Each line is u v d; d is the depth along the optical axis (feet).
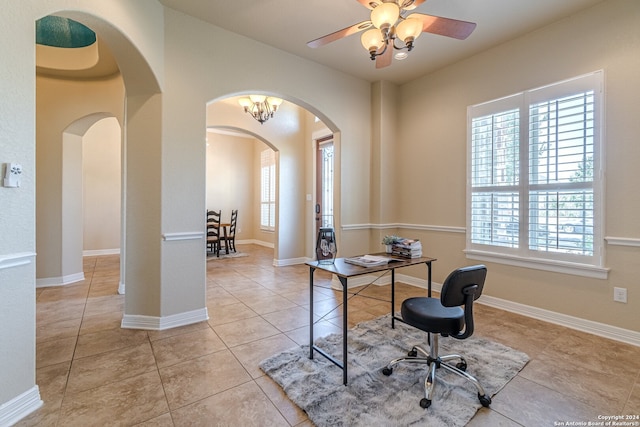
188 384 6.21
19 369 5.20
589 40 8.63
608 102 8.30
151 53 8.31
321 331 8.84
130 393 5.91
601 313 8.52
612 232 8.30
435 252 13.02
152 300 9.04
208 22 9.65
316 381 6.26
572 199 8.95
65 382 6.25
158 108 8.87
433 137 13.05
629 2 7.95
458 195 12.13
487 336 8.49
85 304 11.21
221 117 16.57
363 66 12.62
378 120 14.11
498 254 10.68
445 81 12.55
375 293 12.69
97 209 22.15
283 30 10.05
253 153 28.99
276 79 11.19
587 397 5.78
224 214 27.53
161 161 8.90
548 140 9.42
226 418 5.24
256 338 8.38
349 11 9.00
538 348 7.75
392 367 6.63
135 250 9.08
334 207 13.84
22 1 5.07
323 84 12.57
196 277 9.58
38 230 13.58
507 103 10.48
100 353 7.49
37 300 11.67
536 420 5.18
